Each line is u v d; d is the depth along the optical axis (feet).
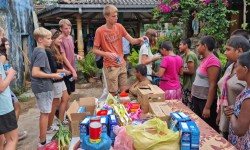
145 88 9.59
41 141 11.61
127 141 5.76
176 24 24.61
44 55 10.98
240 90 7.57
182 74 12.64
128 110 8.73
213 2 18.06
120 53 11.29
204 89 10.27
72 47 14.85
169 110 7.76
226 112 7.62
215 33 18.60
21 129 15.02
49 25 50.60
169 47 12.14
